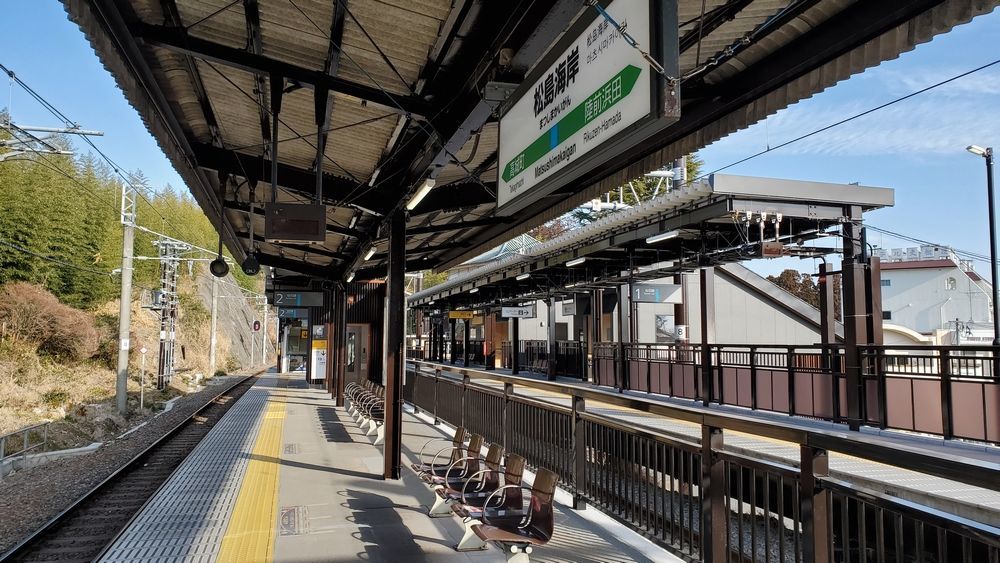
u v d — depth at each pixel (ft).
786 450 25.84
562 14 11.81
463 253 39.50
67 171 112.06
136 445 48.16
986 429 28.17
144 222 155.63
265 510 21.11
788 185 36.24
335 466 28.81
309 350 88.33
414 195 22.89
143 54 16.90
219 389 99.50
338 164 26.76
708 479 13.19
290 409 54.24
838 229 40.32
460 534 18.47
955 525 8.13
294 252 55.98
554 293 72.54
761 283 75.20
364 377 67.72
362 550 16.96
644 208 42.75
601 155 10.37
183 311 157.58
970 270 134.92
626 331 77.77
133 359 100.83
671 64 8.72
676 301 61.82
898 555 9.04
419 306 128.88
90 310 109.19
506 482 16.60
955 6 11.06
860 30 12.35
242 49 18.01
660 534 15.28
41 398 65.87
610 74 10.18
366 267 57.72
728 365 46.60
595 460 18.81
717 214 37.93
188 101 21.67
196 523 19.61
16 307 81.61
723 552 12.91
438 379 41.06
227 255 232.94
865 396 35.04
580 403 19.95
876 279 36.78
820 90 13.79
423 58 17.26
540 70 13.25
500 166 15.48
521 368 98.02
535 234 176.55
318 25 15.94
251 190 26.58
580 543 16.83
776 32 13.71
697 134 17.02
